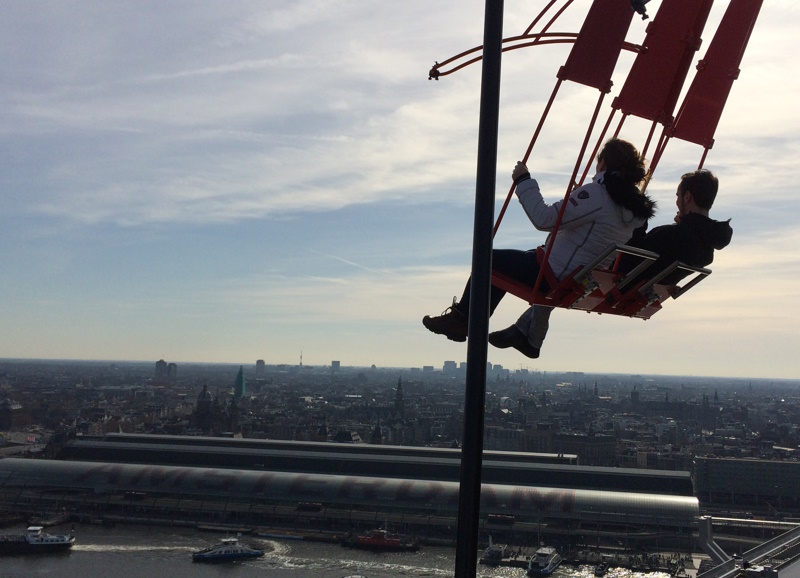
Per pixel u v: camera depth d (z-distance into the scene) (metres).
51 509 188.25
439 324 12.61
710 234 11.96
